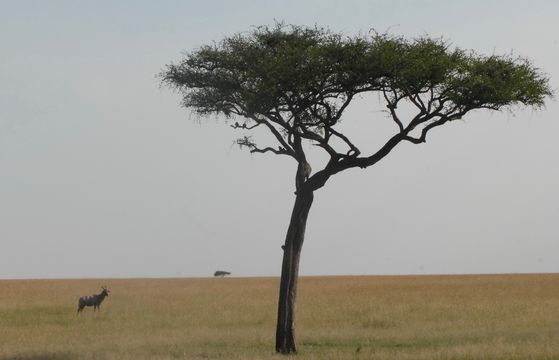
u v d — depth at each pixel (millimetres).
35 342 40969
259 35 36625
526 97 36781
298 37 36531
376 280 139750
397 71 34688
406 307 62562
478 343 37250
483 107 36938
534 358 30906
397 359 31172
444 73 34875
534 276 154000
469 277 152750
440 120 36438
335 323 52312
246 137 37750
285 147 36969
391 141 36500
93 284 127250
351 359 31500
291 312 36219
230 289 105000
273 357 32938
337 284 117688
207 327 49750
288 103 36062
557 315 54500
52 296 83375
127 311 62406
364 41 35250
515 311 58125
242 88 36375
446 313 57000
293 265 36594
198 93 37656
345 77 34875
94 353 35312
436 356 31672
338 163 36469
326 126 36281
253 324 52406
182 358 33219
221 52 36438
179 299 77875
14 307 65938
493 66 36375
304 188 36656
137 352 35750
